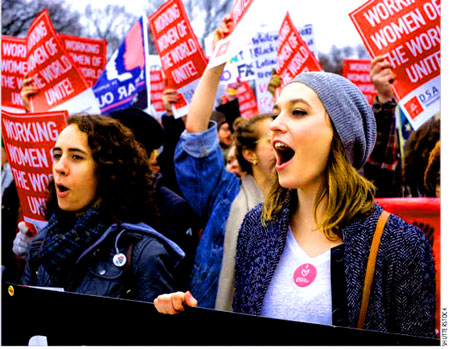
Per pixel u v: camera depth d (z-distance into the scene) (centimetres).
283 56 252
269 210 176
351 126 163
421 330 148
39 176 316
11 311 264
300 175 166
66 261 229
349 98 165
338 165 162
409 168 220
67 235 228
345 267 156
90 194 232
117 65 297
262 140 222
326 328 160
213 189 249
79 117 239
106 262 219
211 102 246
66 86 314
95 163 230
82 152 231
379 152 226
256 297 171
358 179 162
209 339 195
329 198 161
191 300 185
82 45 312
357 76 242
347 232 158
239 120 262
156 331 209
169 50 287
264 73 268
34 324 253
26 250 320
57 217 244
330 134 164
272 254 171
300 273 166
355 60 241
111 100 302
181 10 278
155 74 310
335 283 160
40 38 319
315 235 169
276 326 169
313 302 163
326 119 163
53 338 243
